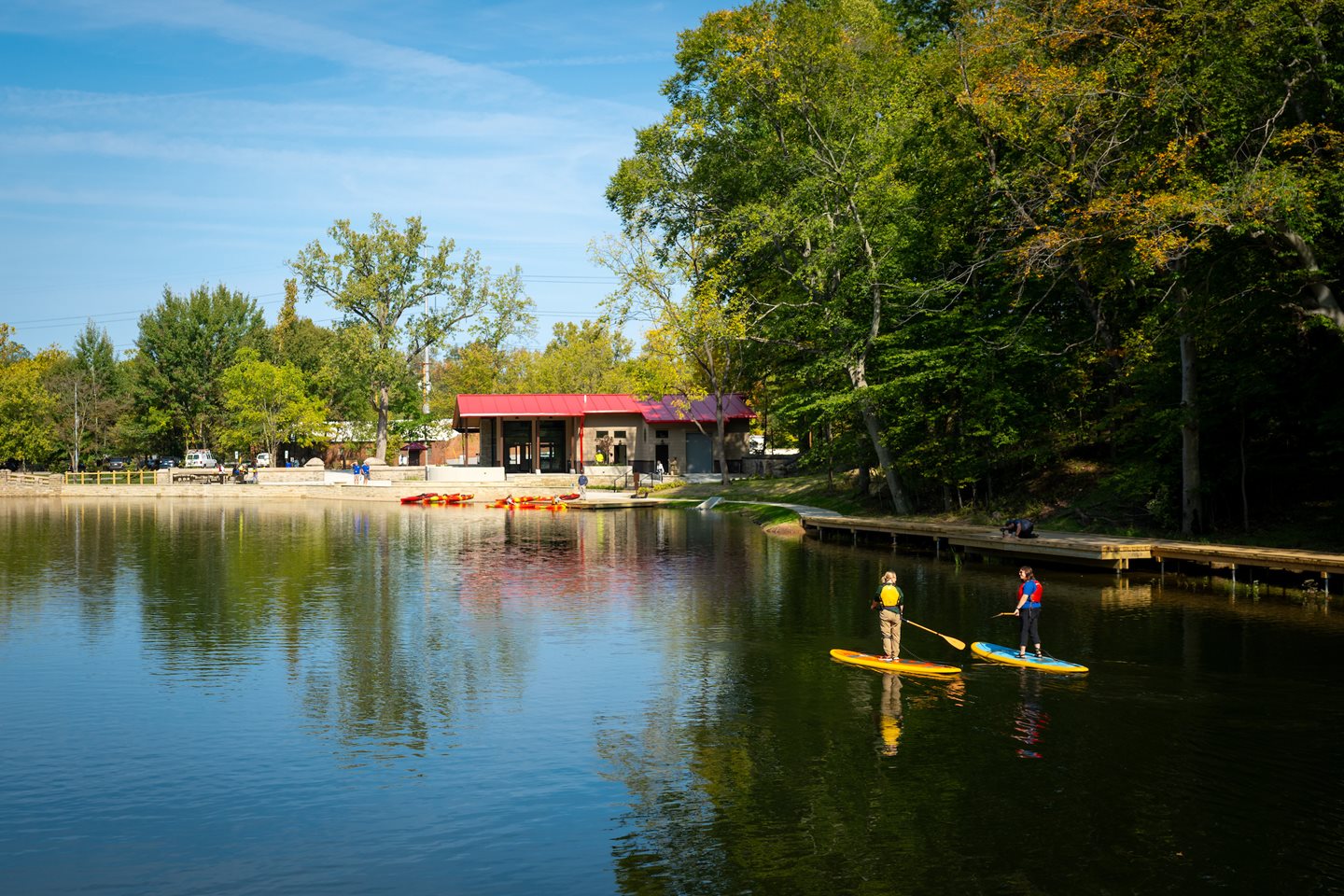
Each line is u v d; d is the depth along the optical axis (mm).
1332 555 24500
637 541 41188
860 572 30656
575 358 114875
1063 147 31531
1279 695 15781
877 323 41000
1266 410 29422
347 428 100750
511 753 13336
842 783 12133
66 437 92062
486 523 51656
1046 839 10492
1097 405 40000
